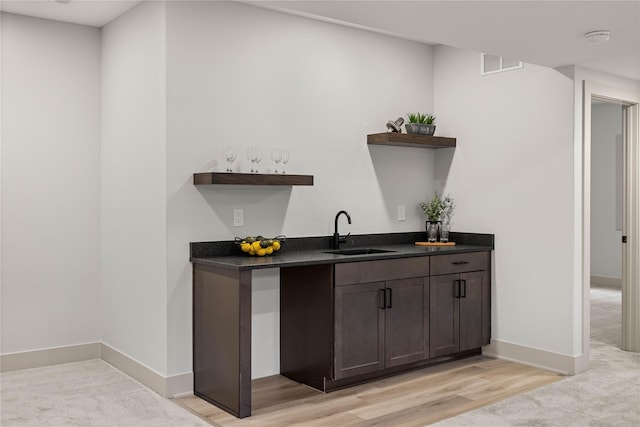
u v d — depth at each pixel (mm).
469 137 4875
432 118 4844
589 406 3566
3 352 4227
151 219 3855
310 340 3934
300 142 4289
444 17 3123
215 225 3887
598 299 7461
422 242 4945
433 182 5156
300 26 4281
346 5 2943
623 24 3229
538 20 3164
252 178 3777
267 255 3891
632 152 4898
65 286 4465
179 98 3725
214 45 3865
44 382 3980
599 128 8586
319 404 3596
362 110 4648
